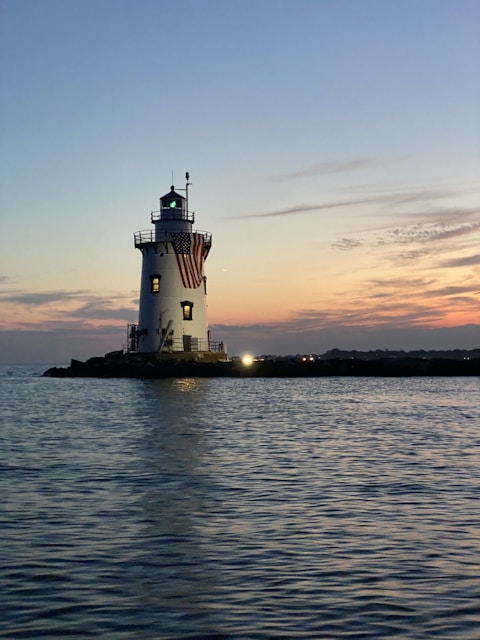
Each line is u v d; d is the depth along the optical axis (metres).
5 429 42.84
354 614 12.34
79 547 16.31
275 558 15.47
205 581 14.03
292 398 69.19
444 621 12.00
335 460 29.06
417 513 19.44
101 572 14.56
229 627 11.88
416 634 11.51
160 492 22.45
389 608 12.59
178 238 99.00
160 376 99.81
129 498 21.55
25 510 19.97
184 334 100.62
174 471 26.41
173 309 99.69
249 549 16.14
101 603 12.89
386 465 27.64
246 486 23.41
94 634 11.60
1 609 12.59
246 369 108.31
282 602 12.92
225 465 27.86
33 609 12.60
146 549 16.16
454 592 13.33
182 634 11.62
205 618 12.23
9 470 26.77
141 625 11.96
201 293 101.38
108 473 25.98
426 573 14.41
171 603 12.90
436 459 29.16
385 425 44.12
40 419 49.66
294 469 26.80
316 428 42.34
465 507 20.14
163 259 99.38
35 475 25.61
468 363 121.69
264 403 62.81
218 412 53.81
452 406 59.69
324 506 20.39
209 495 21.97
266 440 36.25
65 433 40.28
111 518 19.03
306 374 115.12
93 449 32.91
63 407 60.66
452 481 24.08
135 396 72.62
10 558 15.45
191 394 74.81
